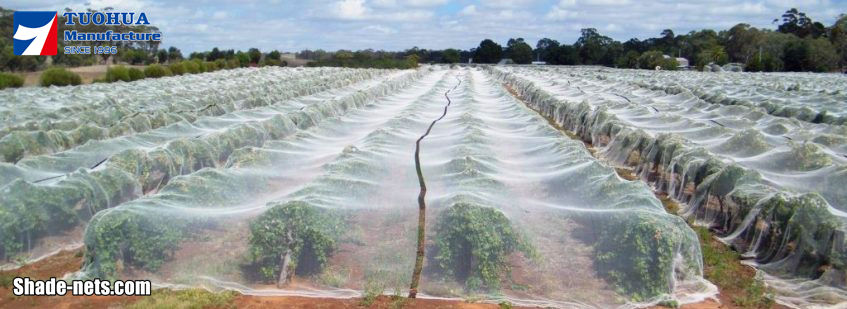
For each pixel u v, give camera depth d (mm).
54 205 10148
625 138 17859
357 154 13023
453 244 8742
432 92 32812
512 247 8703
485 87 44250
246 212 9398
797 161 12742
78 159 13852
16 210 9625
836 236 8898
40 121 18406
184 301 8031
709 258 9945
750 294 8664
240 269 8898
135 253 8781
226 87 35219
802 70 77188
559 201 10406
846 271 8719
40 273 9172
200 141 15289
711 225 11859
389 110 25500
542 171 12609
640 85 41406
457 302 8328
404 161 12930
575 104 25562
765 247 10102
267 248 8773
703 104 26234
